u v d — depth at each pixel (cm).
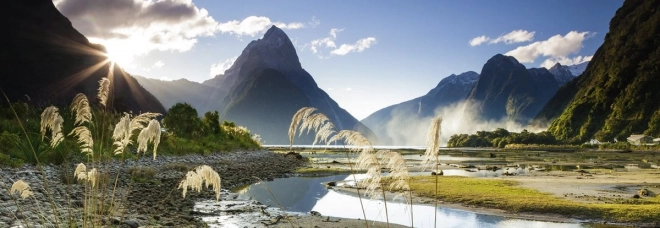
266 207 1504
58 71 10975
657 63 17838
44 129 527
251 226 1134
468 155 8912
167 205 1345
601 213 1433
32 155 1600
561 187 2177
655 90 17038
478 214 1491
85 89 10806
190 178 505
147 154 2591
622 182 2481
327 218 1309
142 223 971
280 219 1258
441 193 1897
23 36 11481
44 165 1611
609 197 1822
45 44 11800
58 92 10194
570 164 5003
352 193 2097
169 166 2289
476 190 1983
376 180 498
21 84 9788
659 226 1291
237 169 3061
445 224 1315
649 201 1662
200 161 3078
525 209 1536
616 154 9594
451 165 4722
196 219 1172
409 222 1348
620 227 1293
